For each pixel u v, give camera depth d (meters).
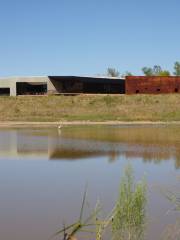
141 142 27.03
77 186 13.95
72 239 6.88
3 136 32.69
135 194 7.07
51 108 54.28
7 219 10.33
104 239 8.05
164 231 8.97
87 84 65.94
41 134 34.03
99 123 45.34
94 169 17.09
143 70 109.50
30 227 9.66
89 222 9.80
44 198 12.38
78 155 21.27
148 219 9.70
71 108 54.19
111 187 13.71
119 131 35.81
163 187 13.20
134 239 6.96
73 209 11.12
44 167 17.77
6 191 13.39
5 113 53.25
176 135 31.66
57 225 9.78
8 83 64.19
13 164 18.72
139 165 17.92
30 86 67.12
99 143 26.66
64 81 64.50
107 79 65.56
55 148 24.34
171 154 21.27
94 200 12.04
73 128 39.91
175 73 100.94
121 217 7.02
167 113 51.53
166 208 10.70
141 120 47.94
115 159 19.77
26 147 25.03
